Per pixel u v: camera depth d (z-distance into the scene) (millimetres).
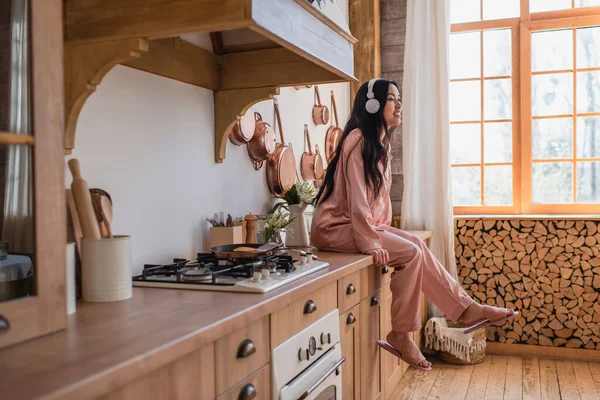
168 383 1084
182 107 2121
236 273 1709
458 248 4113
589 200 4082
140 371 957
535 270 3959
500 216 4066
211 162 2330
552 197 4156
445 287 2812
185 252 2135
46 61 1134
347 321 2148
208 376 1216
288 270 1792
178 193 2096
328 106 3898
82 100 1514
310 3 1862
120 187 1793
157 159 1974
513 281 4008
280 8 1563
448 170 3951
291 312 1630
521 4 4168
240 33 2232
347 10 4234
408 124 4066
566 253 3889
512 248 4004
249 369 1393
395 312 2566
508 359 3912
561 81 4129
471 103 4320
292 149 3256
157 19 1416
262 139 2670
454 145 4359
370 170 2510
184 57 2096
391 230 2855
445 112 3955
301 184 3186
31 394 781
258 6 1400
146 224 1912
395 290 2559
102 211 1525
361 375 2373
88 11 1476
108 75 1737
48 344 1042
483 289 4074
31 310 1073
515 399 3100
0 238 1099
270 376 1503
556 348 3924
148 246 1921
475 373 3582
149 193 1930
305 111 3459
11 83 1102
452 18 4363
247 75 2307
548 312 3941
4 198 1098
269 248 1988
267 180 2893
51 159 1137
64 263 1154
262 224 2602
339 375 1995
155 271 1749
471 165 4309
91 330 1141
